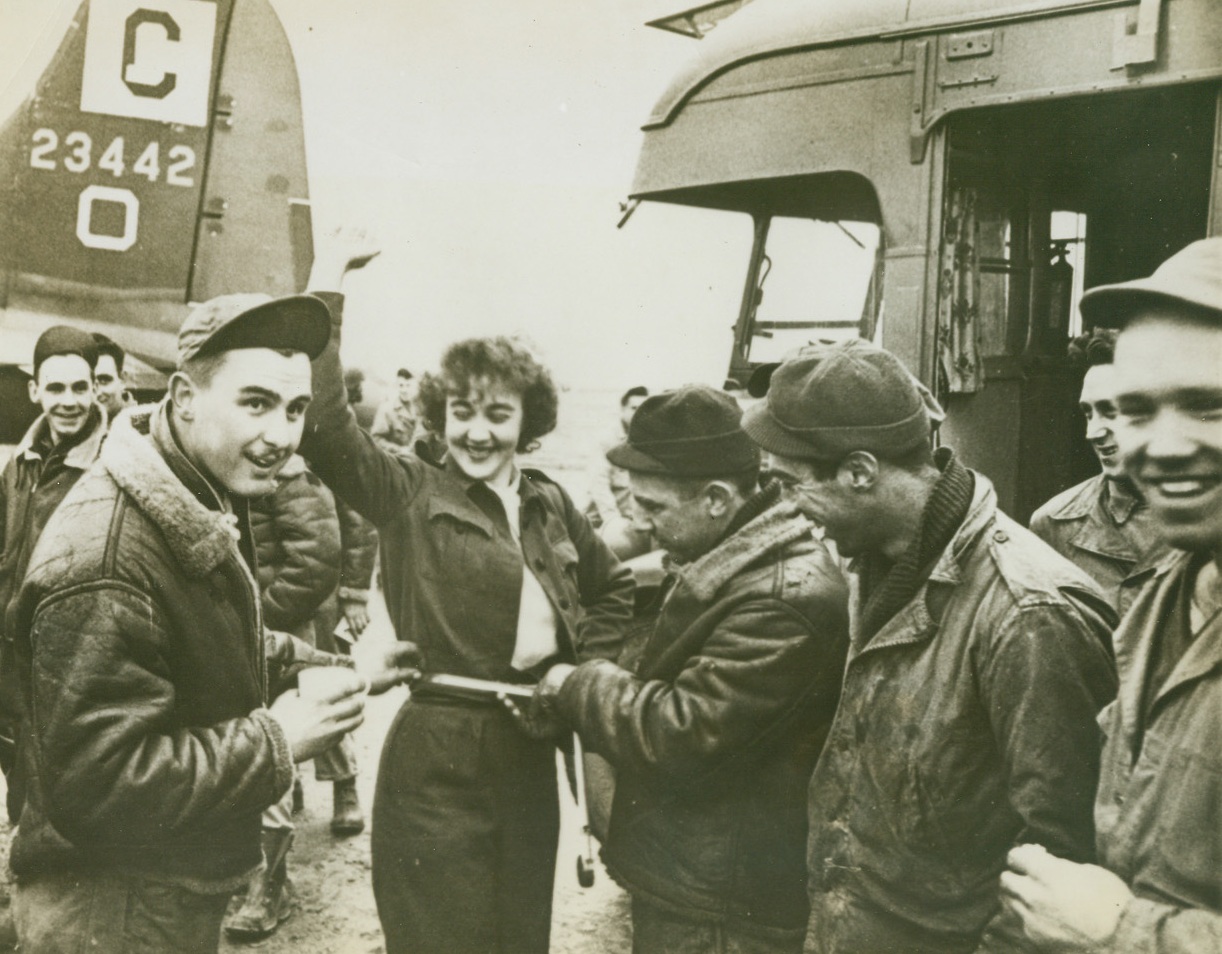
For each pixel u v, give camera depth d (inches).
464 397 81.7
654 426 70.9
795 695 67.7
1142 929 54.2
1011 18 105.9
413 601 81.5
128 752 60.1
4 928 91.6
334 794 123.4
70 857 64.4
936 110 109.7
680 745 67.5
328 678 70.9
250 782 64.2
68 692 59.4
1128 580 91.8
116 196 116.6
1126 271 121.8
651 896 70.9
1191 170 114.2
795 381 68.4
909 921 67.9
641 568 96.5
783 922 71.1
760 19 121.6
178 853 64.5
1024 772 61.9
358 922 103.2
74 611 59.7
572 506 88.6
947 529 67.5
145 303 116.7
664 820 71.1
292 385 65.2
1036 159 117.9
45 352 107.9
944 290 111.2
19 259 116.2
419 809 79.5
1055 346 122.9
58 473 109.1
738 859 69.7
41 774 60.6
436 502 81.8
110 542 60.7
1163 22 99.4
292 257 119.1
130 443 63.2
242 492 65.9
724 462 70.4
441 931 78.9
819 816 71.2
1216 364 55.1
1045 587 63.6
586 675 73.4
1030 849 58.8
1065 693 61.7
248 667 67.6
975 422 115.4
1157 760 57.1
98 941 63.8
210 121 117.3
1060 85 103.7
